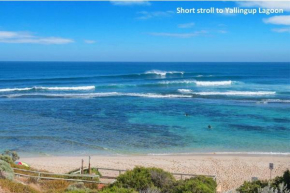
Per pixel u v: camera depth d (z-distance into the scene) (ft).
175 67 579.48
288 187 33.45
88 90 185.26
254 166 64.95
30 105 131.85
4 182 34.91
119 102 141.28
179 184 34.60
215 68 532.32
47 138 82.89
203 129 94.07
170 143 80.33
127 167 62.64
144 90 185.47
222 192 48.03
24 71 409.49
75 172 54.29
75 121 102.47
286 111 122.31
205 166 64.49
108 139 83.20
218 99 151.53
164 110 122.42
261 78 276.62
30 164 62.95
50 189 39.40
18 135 84.99
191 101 145.38
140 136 86.28
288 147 77.82
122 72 385.91
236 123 101.81
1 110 119.85
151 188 32.55
